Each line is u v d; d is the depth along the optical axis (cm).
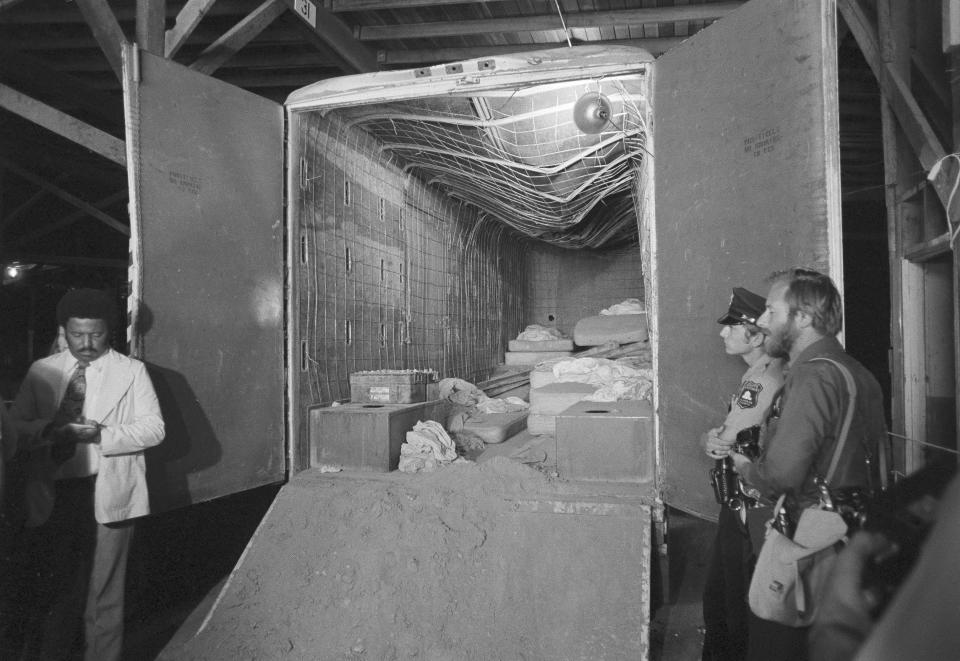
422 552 306
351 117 439
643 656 259
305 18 504
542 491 336
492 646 271
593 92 354
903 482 70
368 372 432
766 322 193
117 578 267
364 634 279
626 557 293
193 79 333
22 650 283
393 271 540
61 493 262
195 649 278
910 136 446
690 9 557
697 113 304
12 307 1087
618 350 704
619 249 946
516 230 815
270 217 376
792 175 255
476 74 362
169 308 319
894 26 471
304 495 349
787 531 169
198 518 454
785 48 259
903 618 43
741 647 238
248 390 360
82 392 270
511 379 766
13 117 738
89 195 1050
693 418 306
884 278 1059
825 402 165
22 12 555
